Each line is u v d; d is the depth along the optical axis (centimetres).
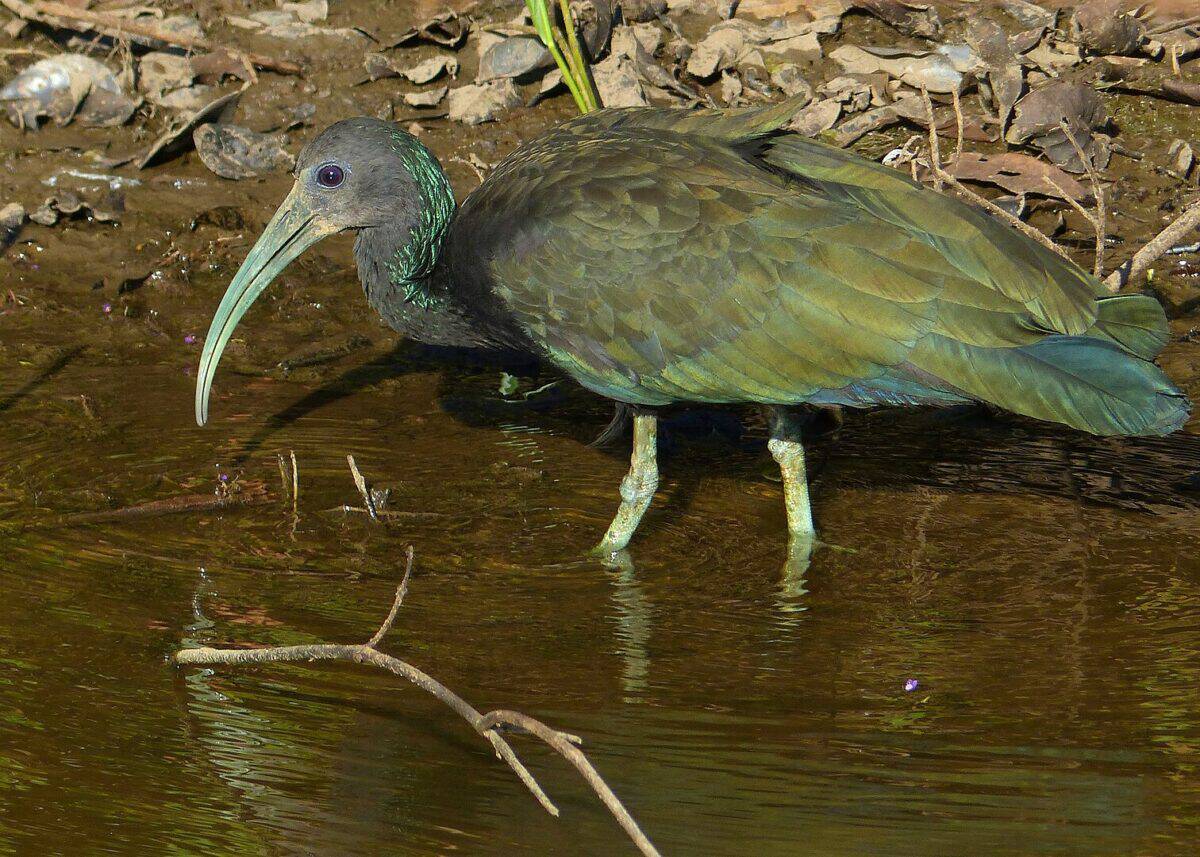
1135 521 1064
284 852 726
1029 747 805
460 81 1595
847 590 984
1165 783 773
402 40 1612
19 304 1352
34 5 1598
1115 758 795
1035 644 909
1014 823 743
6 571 980
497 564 1014
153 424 1186
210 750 805
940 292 942
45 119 1562
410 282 1100
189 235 1451
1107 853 721
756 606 965
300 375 1280
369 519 1063
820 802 761
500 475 1137
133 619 930
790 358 971
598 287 998
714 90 1573
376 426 1204
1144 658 891
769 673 882
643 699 852
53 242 1438
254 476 1116
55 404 1207
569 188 1012
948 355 942
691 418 1243
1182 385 1223
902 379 959
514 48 1586
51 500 1070
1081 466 1151
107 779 779
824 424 1238
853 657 899
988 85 1530
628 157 1021
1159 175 1473
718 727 827
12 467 1112
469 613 949
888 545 1041
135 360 1284
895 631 929
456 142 1536
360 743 814
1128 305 964
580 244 998
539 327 1031
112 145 1539
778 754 802
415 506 1085
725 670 885
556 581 995
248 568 997
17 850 725
